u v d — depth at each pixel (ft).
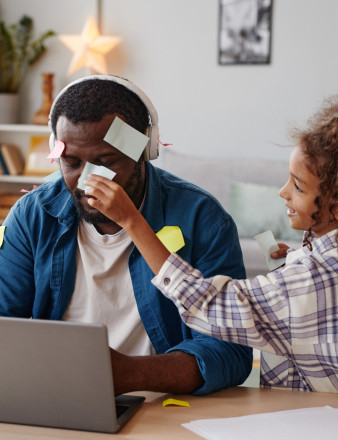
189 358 3.70
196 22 14.06
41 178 13.85
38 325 2.97
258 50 13.84
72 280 4.44
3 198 13.93
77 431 3.08
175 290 3.59
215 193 12.94
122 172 3.92
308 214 3.59
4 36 14.06
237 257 4.47
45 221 4.49
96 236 4.38
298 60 13.73
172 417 3.27
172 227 4.29
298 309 3.51
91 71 14.32
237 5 13.84
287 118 13.87
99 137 3.81
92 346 2.93
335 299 3.51
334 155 3.44
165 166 13.24
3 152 14.01
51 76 13.87
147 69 14.32
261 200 12.26
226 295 3.59
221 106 14.11
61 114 3.88
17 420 3.17
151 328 4.32
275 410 3.40
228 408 3.43
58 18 14.37
